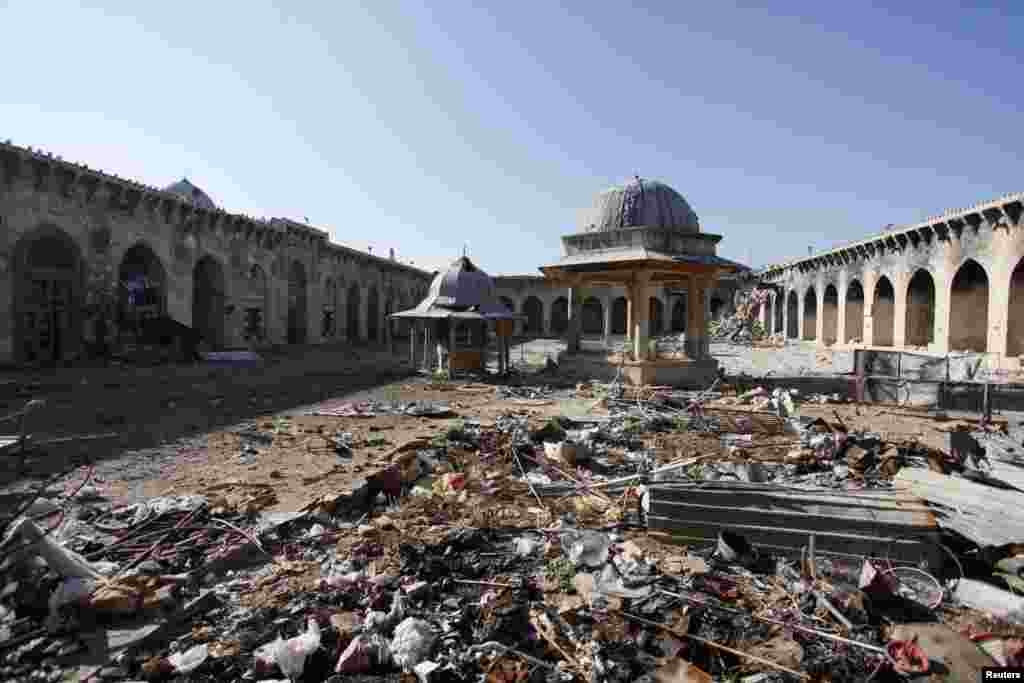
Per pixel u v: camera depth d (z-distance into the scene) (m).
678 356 19.91
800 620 4.36
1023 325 22.11
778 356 32.53
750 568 5.21
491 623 4.23
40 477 7.55
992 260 23.22
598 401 14.26
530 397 15.86
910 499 5.57
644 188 19.62
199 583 4.84
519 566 5.25
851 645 4.02
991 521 5.36
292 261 37.47
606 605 4.52
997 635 4.15
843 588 4.69
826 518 5.38
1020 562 4.94
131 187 24.42
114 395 15.20
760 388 16.16
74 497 6.72
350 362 27.31
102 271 23.59
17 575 4.47
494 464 8.55
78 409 12.86
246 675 3.67
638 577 4.91
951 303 26.02
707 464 8.20
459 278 21.34
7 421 11.20
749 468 7.52
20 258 20.70
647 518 6.00
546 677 3.71
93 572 4.55
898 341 30.59
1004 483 6.56
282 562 5.27
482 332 21.84
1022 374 19.72
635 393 15.51
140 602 4.31
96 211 23.31
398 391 16.95
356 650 3.78
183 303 28.09
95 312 23.20
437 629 4.16
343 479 7.70
